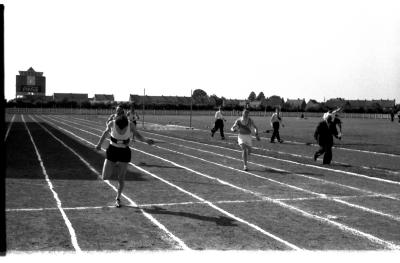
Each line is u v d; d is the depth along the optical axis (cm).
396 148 2039
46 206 818
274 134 2333
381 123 5747
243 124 1312
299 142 2369
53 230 663
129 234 649
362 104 13725
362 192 984
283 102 14262
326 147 1455
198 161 1527
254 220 738
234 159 1591
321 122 1461
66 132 3097
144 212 785
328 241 626
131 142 2295
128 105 10394
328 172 1280
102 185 1041
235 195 944
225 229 682
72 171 1254
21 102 10206
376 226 708
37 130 3288
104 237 632
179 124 4550
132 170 1296
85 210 793
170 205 843
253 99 15825
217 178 1166
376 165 1439
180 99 13825
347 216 771
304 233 665
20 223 699
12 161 1462
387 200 905
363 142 2409
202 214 776
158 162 1492
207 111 10031
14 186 1012
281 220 741
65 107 10506
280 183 1095
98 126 4072
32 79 12181
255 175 1220
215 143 2269
